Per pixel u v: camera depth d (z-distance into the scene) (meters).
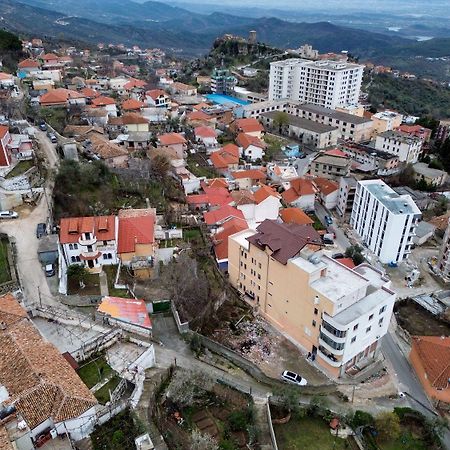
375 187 100.50
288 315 65.31
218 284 72.44
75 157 92.19
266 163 136.38
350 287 59.66
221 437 46.53
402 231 91.19
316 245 66.44
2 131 85.88
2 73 138.62
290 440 49.94
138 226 69.00
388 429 51.28
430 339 65.75
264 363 61.28
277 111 177.25
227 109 173.00
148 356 49.62
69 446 38.28
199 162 124.62
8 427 36.94
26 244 65.75
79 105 131.25
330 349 58.75
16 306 49.50
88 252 64.50
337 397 57.44
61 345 48.62
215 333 64.56
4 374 40.75
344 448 49.91
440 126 172.88
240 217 89.44
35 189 77.44
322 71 189.38
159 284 64.81
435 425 52.66
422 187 131.38
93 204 79.69
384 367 64.44
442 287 87.88
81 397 39.62
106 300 55.75
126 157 100.44
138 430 40.91
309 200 113.88
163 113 145.25
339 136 168.50
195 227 86.06
